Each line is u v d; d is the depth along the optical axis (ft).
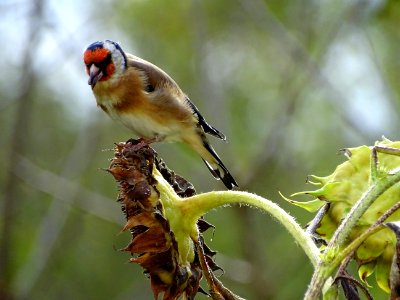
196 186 48.08
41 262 46.21
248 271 46.57
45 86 53.11
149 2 52.42
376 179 10.71
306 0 50.85
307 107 52.75
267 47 54.13
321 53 46.42
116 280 50.67
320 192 12.18
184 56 53.21
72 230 50.34
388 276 11.77
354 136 52.03
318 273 10.26
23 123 48.78
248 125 53.52
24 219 50.01
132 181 12.42
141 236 12.26
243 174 47.62
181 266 12.36
